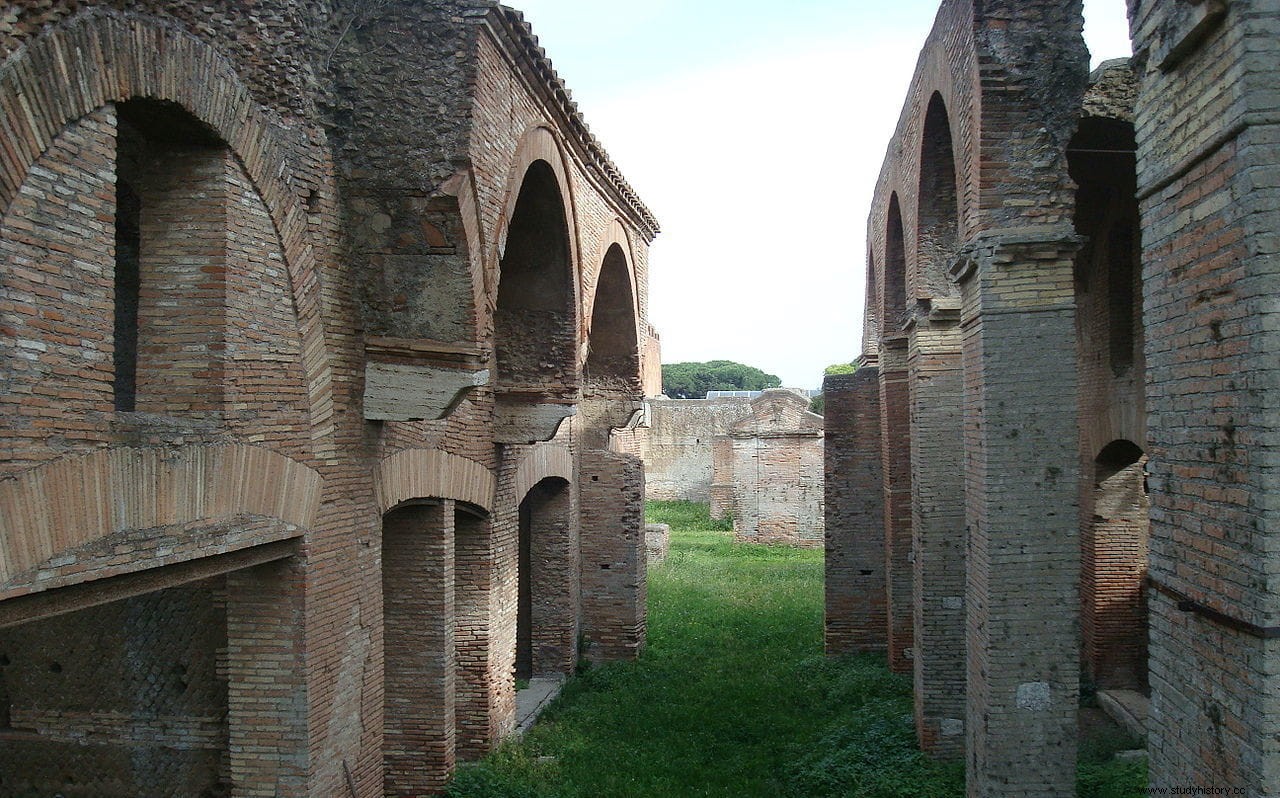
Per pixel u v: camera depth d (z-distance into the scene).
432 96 8.19
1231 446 4.39
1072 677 7.97
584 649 17.33
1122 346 12.74
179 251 6.75
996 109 8.13
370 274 8.42
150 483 5.94
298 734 7.50
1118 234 12.62
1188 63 4.76
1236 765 4.37
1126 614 13.68
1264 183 4.16
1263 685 4.13
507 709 12.46
